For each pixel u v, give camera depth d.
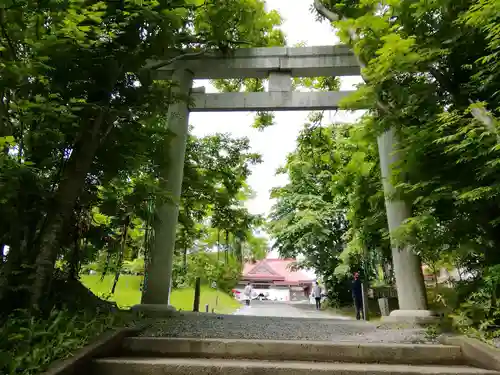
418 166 6.70
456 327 5.61
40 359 3.57
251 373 3.84
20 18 4.62
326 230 17.94
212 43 9.10
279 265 52.38
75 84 5.68
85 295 6.26
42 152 5.46
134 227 8.69
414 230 6.51
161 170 8.99
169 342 4.59
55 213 5.39
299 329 6.14
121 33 5.94
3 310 4.74
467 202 5.98
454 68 6.67
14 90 5.24
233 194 12.90
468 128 5.27
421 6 6.21
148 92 6.61
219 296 20.41
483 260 6.31
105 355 4.26
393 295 16.19
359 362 4.39
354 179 11.41
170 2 6.57
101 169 6.82
